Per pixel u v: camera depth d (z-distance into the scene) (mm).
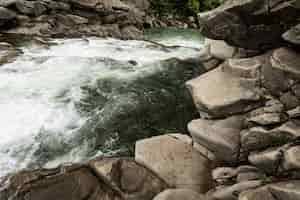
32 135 7324
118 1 25906
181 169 5621
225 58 7082
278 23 5582
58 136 7441
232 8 5926
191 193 4906
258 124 5375
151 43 18859
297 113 5066
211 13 6453
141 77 11516
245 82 5891
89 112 8570
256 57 6211
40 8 19422
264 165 4977
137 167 5578
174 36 25844
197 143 6230
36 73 10984
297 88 5172
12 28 17688
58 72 11297
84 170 5516
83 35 20234
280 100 5387
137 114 8773
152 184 5281
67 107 8688
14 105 8453
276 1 5379
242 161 5539
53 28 19516
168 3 33375
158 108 9211
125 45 17594
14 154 6734
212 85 6297
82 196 5004
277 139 5043
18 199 4922
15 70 11094
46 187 5113
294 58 5441
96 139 7555
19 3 18234
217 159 5867
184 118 8805
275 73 5453
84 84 10383
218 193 5070
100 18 23109
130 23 25766
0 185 5246
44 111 8320
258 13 5617
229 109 5805
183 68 12797
